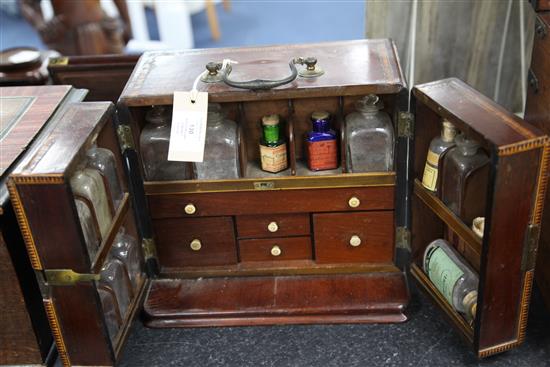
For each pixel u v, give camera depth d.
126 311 1.29
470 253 1.26
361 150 1.29
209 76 1.26
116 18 2.27
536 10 1.27
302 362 1.23
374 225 1.36
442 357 1.23
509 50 1.69
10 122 1.26
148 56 1.40
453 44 1.66
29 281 1.17
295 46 1.40
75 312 1.14
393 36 1.67
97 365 1.21
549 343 1.25
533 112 1.33
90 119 1.16
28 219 1.04
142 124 1.31
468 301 1.20
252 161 1.41
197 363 1.25
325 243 1.39
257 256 1.43
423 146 1.26
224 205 1.34
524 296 1.15
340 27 2.72
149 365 1.25
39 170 1.01
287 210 1.34
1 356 1.23
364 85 1.19
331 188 1.31
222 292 1.39
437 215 1.31
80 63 1.67
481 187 1.18
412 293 1.39
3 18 3.22
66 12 2.18
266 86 1.19
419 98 1.19
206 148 1.28
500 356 1.22
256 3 3.10
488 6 1.60
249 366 1.23
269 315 1.33
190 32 2.74
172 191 1.32
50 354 1.25
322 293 1.36
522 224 1.06
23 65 1.67
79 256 1.08
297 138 1.39
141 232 1.38
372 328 1.30
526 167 1.01
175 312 1.34
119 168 1.28
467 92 1.17
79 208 1.10
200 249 1.41
